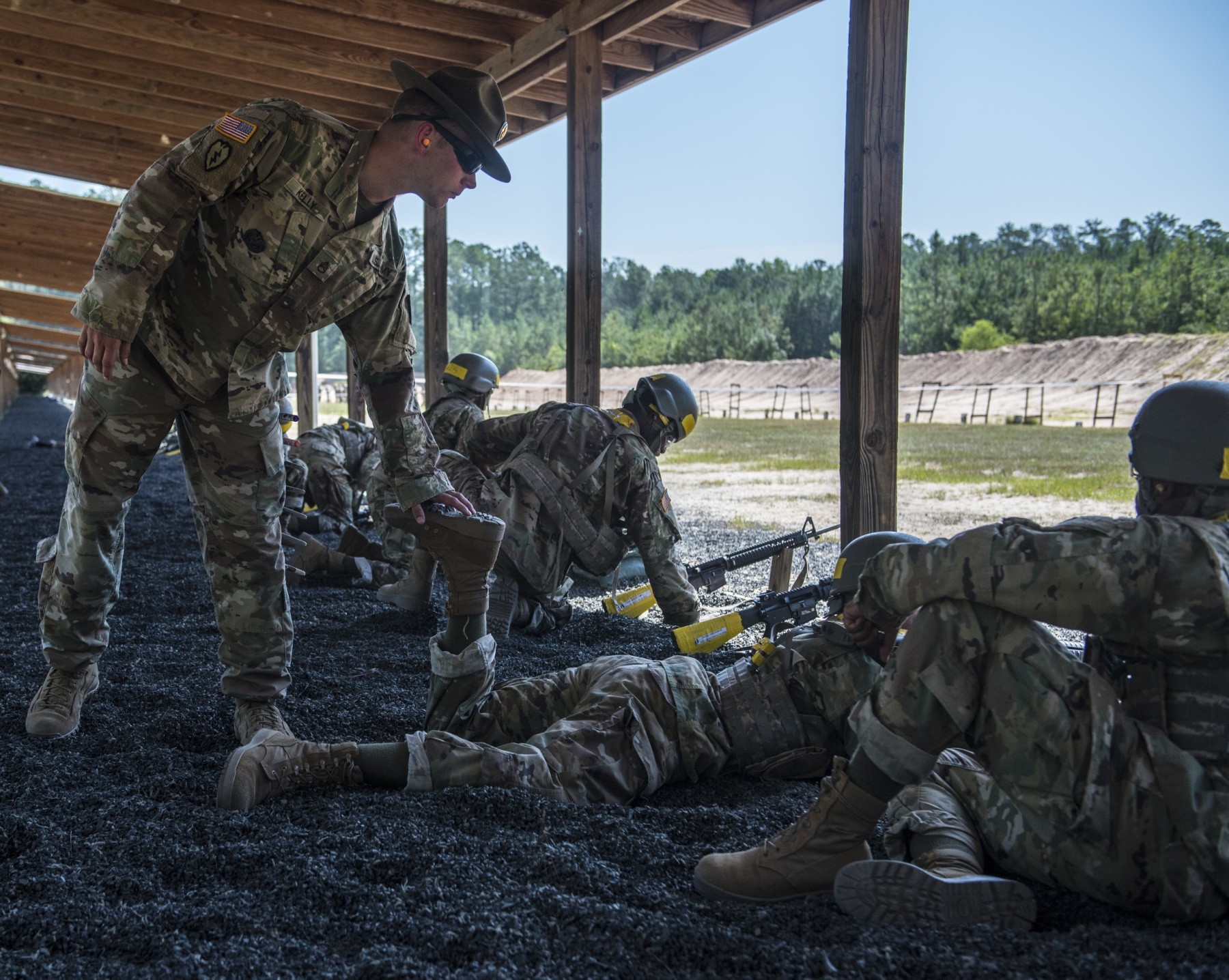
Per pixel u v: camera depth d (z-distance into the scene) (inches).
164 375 104.7
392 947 70.4
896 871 73.2
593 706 103.3
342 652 160.6
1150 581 69.2
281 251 99.2
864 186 164.9
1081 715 71.7
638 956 69.3
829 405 2118.6
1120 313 2687.0
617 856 86.6
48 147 458.6
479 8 283.4
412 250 2758.4
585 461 162.9
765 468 597.6
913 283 3528.5
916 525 349.4
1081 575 69.8
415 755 98.5
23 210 634.2
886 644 92.5
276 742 98.8
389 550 220.8
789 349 3513.8
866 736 76.4
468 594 107.9
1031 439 903.1
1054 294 2898.6
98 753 114.6
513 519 163.0
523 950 69.7
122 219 95.3
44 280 818.8
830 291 3533.5
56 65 354.0
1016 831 76.7
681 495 450.0
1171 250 2837.1
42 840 88.3
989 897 72.2
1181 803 69.4
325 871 80.9
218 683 139.6
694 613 166.4
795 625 142.4
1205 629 69.3
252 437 109.3
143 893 80.0
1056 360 2252.7
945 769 85.7
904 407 1966.0
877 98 164.2
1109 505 401.7
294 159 97.2
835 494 450.6
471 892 77.9
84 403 106.6
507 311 4958.2
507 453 182.9
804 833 78.7
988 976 64.6
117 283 95.2
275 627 117.4
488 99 99.3
